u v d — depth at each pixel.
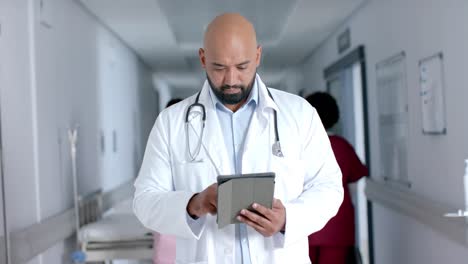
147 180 1.57
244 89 1.42
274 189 1.42
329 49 6.09
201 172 1.54
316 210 1.45
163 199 1.47
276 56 7.77
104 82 4.91
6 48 2.58
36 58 3.03
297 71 8.91
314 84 7.27
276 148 1.53
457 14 2.56
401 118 3.56
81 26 4.11
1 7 2.52
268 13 5.39
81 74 4.07
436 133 2.89
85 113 4.16
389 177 3.92
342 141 3.13
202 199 1.36
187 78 10.55
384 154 4.04
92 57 4.45
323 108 3.14
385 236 4.09
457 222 2.55
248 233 1.51
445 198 2.81
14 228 2.61
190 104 1.61
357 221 5.02
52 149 3.28
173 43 5.98
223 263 1.51
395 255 3.81
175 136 1.58
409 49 3.35
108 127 5.04
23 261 2.63
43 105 3.12
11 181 2.58
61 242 3.37
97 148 4.55
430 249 3.08
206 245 1.52
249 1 4.85
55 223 3.14
